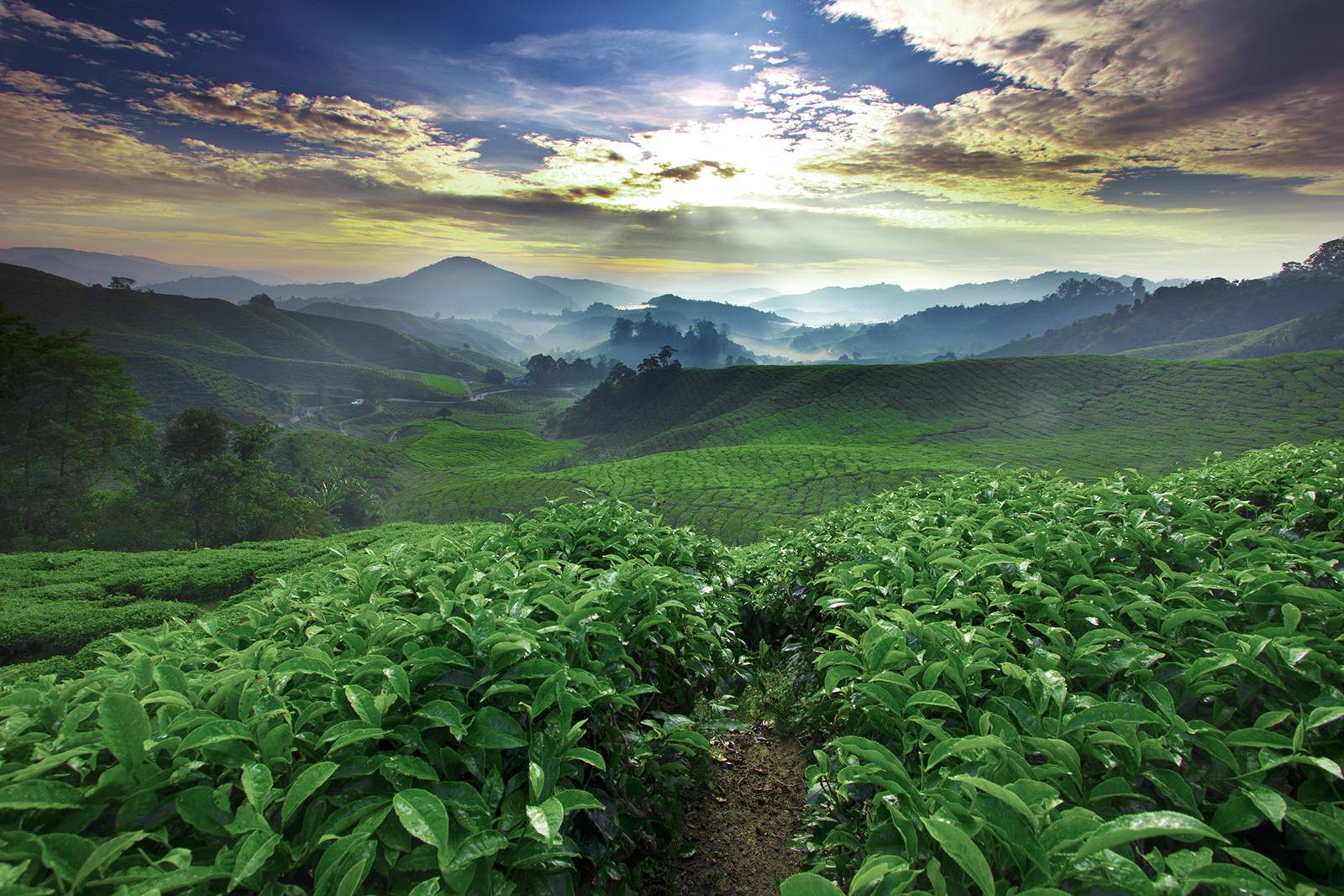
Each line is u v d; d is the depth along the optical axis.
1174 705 3.29
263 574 17.88
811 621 6.70
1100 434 90.12
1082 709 3.12
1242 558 4.67
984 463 79.00
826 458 76.19
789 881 2.43
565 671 3.32
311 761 2.95
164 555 20.84
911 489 8.60
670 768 4.48
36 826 2.50
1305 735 3.05
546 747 3.12
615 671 4.00
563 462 122.31
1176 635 3.92
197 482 46.09
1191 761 3.07
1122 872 2.23
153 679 3.38
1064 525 5.52
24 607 15.12
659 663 4.89
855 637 5.05
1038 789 2.50
